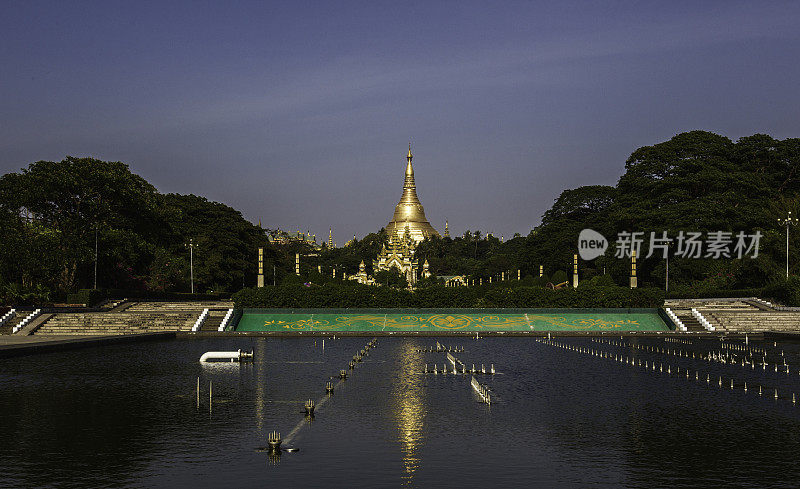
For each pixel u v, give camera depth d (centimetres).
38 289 8444
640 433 2788
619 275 11356
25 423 2961
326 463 2356
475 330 7719
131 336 6562
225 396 3603
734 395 3666
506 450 2528
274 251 16250
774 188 11650
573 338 7100
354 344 6412
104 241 9406
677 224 10369
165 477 2198
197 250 12519
